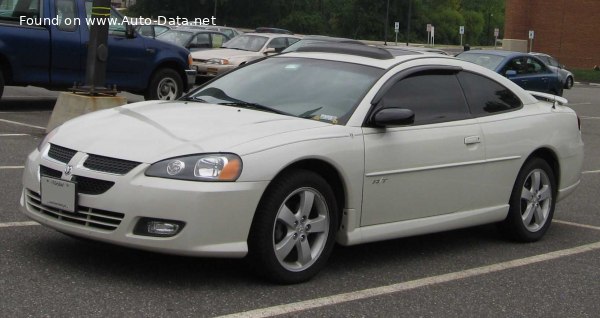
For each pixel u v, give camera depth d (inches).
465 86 253.3
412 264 235.8
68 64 528.1
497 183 255.0
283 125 207.0
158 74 585.6
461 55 738.2
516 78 713.0
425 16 3732.8
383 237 222.1
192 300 187.0
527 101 275.9
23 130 450.9
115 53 552.1
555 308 203.8
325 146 204.1
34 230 240.5
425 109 236.7
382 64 237.3
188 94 251.9
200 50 852.6
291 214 199.2
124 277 201.0
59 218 195.9
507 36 2148.1
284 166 193.9
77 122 216.2
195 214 182.2
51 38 517.7
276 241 198.1
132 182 184.1
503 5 4690.0
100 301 182.5
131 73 566.3
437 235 277.3
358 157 211.3
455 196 240.5
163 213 181.9
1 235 232.7
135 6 3321.9
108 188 186.4
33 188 204.2
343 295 200.2
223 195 184.4
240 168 187.6
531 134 266.4
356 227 215.5
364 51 245.1
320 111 221.1
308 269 205.5
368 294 203.0
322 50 254.5
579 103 1096.8
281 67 247.9
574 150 287.3
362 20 3412.9
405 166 223.1
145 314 176.1
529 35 2053.4
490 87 262.5
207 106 228.5
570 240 282.0
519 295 212.8
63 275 199.5
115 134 199.8
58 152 201.5
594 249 270.1
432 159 230.5
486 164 248.8
